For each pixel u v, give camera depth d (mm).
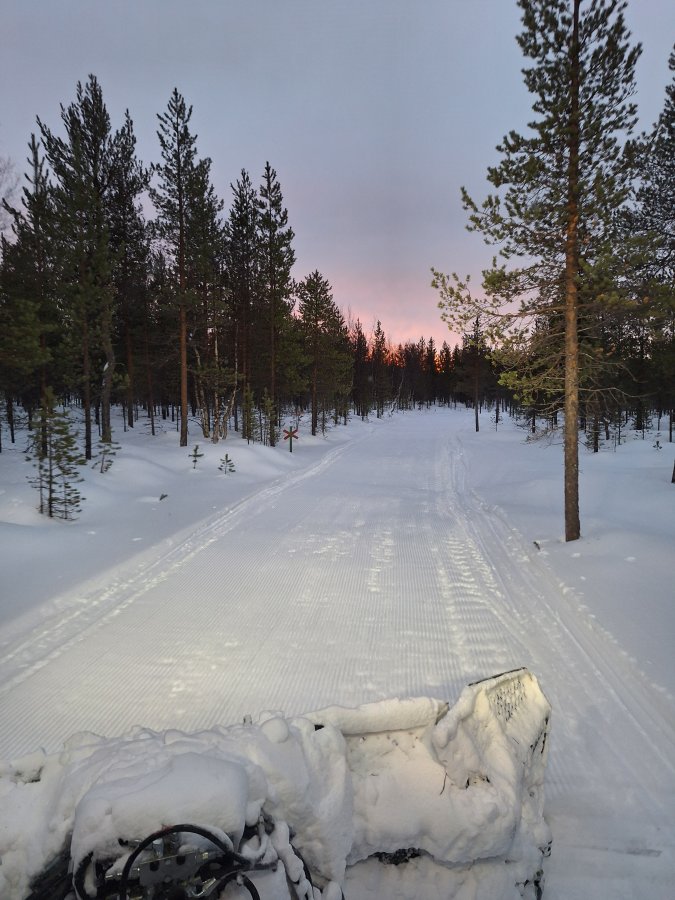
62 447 11852
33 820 1699
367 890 2176
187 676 5430
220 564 9336
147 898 1485
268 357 35031
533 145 9391
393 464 24734
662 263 11344
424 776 2338
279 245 31297
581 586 7832
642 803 3551
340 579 8656
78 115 22453
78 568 8680
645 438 34531
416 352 118938
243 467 21484
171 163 24672
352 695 5055
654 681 5059
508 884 2334
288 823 1878
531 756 2854
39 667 5602
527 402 11094
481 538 11469
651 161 12320
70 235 19938
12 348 14797
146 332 32062
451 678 5391
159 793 1534
